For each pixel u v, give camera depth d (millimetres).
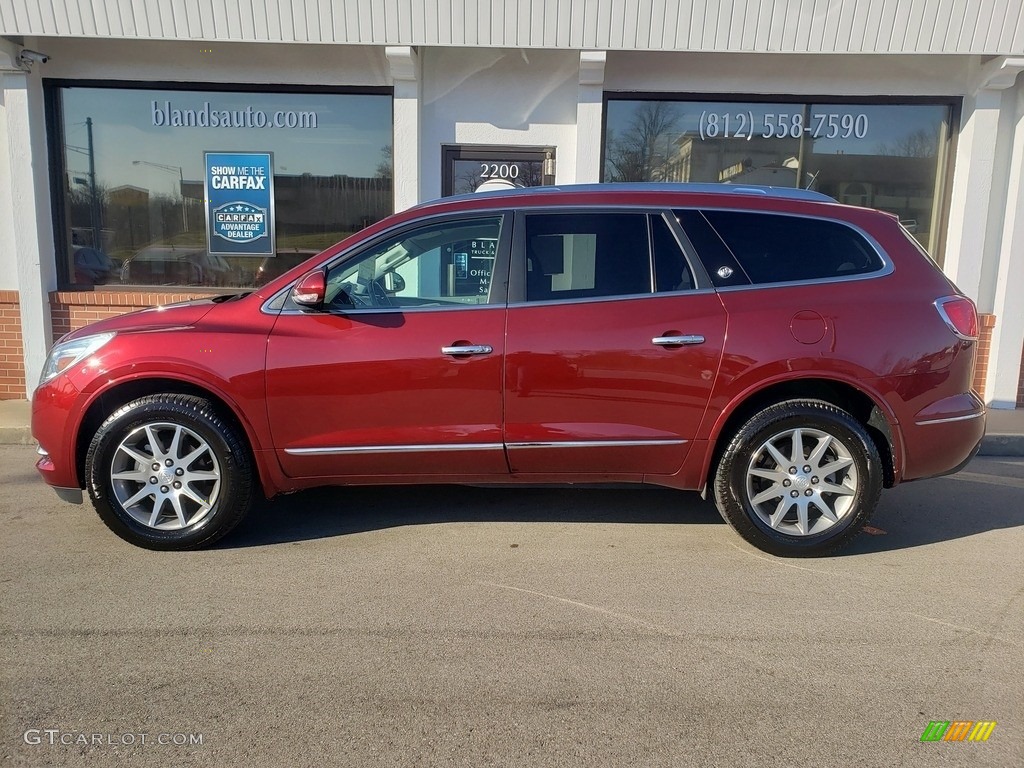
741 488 4016
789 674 2986
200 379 3914
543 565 3982
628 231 4062
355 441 4012
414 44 7086
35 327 7629
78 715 2689
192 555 4074
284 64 7641
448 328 3953
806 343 3908
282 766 2445
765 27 7008
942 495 5301
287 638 3219
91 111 7766
